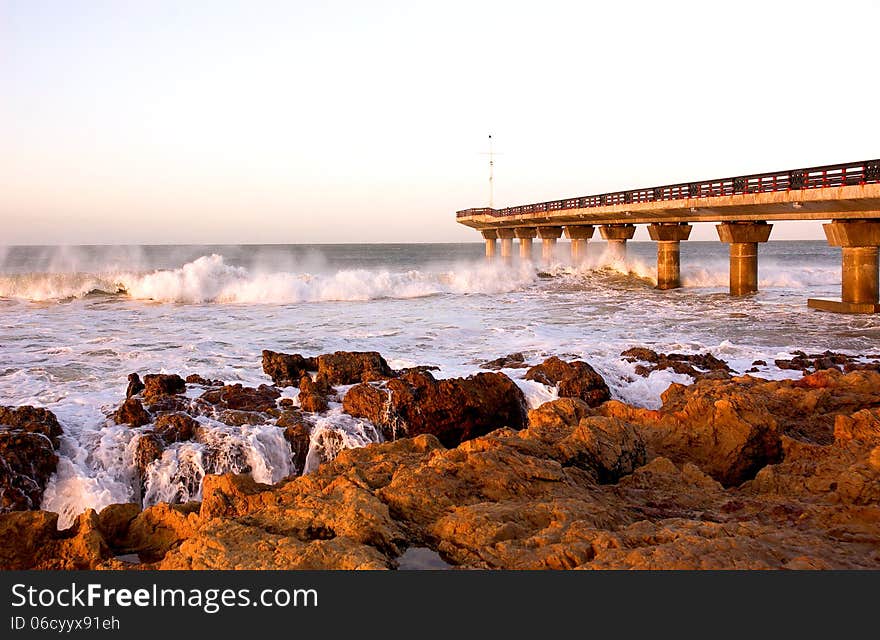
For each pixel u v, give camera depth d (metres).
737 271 38.44
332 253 136.25
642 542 5.95
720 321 26.61
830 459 8.45
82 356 18.39
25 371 16.44
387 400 12.38
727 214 37.25
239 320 26.77
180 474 10.38
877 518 6.64
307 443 11.36
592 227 57.19
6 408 11.02
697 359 17.14
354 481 7.42
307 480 7.60
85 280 35.12
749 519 7.01
